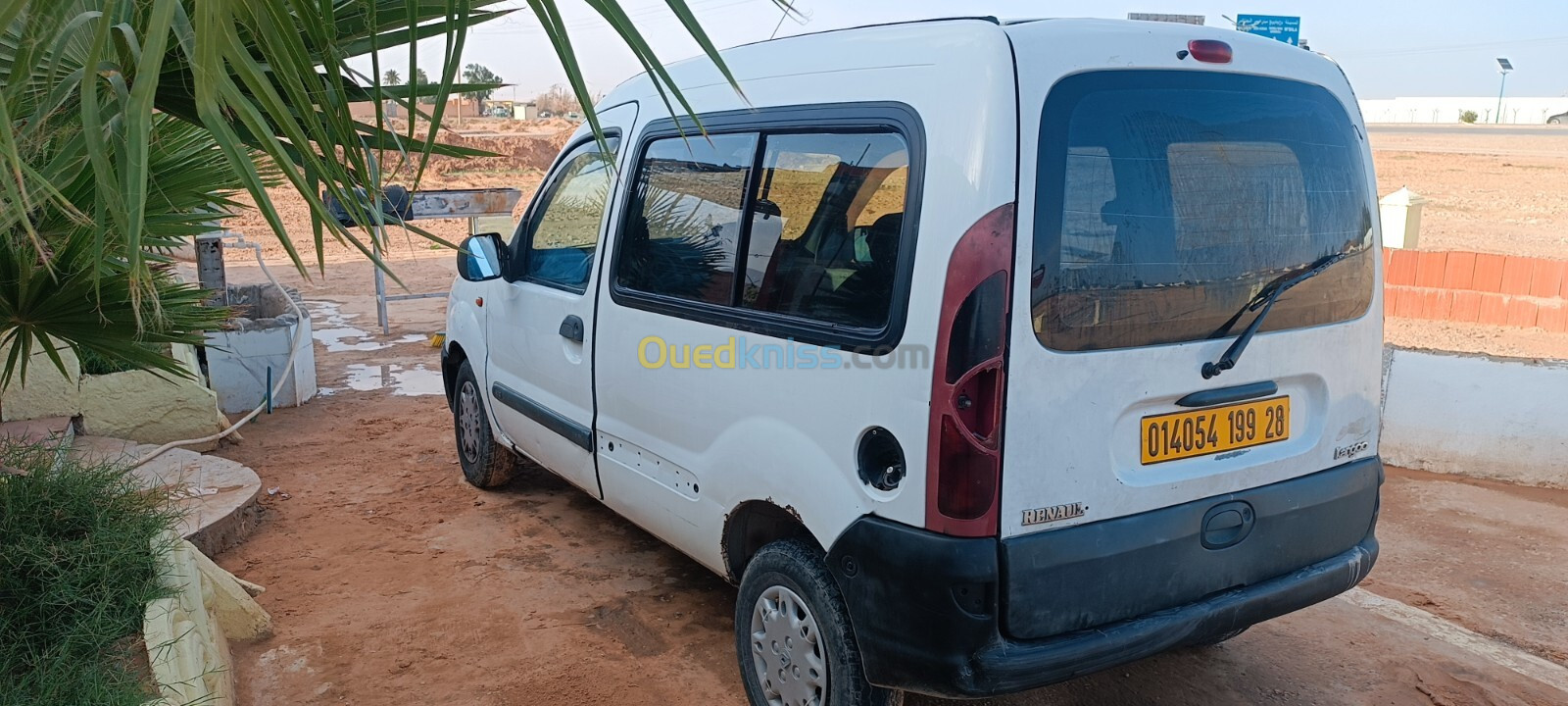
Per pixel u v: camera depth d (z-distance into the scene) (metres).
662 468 3.76
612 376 4.00
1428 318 11.19
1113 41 2.74
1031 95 2.55
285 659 3.81
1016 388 2.56
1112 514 2.74
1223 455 2.95
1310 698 3.63
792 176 3.18
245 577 4.52
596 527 5.17
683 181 3.72
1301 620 4.25
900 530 2.68
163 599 3.23
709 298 3.47
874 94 2.92
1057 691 3.67
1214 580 2.94
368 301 12.56
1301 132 3.10
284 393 7.43
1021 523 2.61
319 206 1.91
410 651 3.88
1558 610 4.34
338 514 5.33
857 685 2.94
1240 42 2.99
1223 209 2.88
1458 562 4.84
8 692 2.80
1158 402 2.80
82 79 1.78
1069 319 2.62
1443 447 6.10
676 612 4.23
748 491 3.26
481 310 5.32
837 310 2.92
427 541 4.96
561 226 4.57
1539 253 16.23
